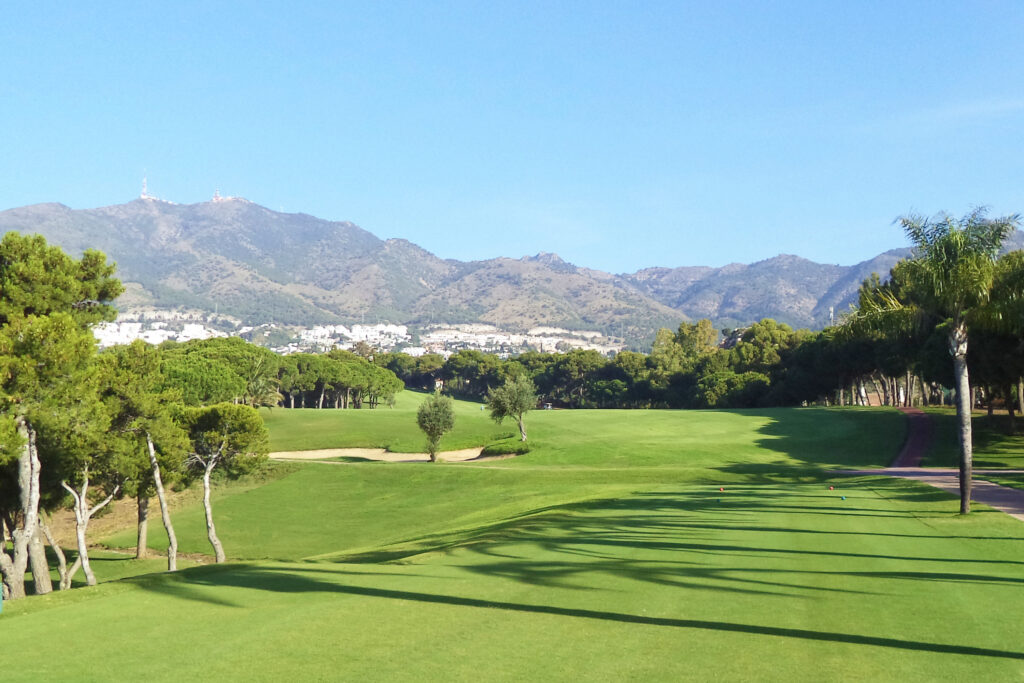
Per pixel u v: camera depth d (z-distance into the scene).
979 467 50.28
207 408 39.78
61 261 31.38
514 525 25.80
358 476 56.78
